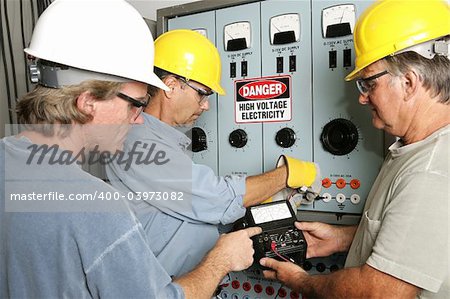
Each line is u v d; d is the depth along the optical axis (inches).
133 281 30.2
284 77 55.2
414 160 36.2
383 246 34.8
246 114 58.9
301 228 50.6
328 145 51.8
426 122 37.8
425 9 37.5
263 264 46.9
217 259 40.8
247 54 58.2
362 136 49.6
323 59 51.9
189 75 52.1
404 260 33.6
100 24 34.9
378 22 38.6
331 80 51.5
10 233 30.8
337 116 51.3
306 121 53.8
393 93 38.1
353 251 44.2
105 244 29.7
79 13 34.9
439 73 36.5
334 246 50.6
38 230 29.8
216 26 60.9
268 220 49.4
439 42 36.8
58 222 29.7
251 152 58.6
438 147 35.5
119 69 34.5
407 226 33.7
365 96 41.4
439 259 32.8
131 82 36.3
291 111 54.9
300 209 55.6
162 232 49.9
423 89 37.1
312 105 53.2
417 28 36.8
